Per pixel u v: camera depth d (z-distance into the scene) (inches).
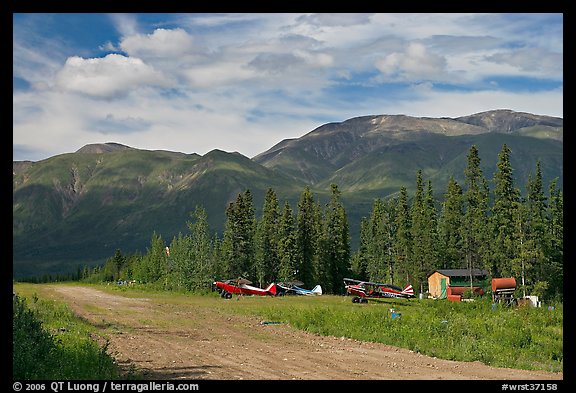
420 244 3137.3
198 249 3112.7
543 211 2402.8
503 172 2578.7
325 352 852.6
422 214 3287.4
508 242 2343.8
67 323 1098.1
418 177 3437.5
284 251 3243.1
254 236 3516.2
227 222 3316.9
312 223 3358.8
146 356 784.3
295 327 1202.0
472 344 888.9
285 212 3289.9
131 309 1722.4
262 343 951.0
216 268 3415.4
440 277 2783.0
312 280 3304.6
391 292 2261.3
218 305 1935.3
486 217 2898.6
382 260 3612.2
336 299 2390.5
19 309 693.3
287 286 2822.3
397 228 3585.1
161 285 3494.1
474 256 2979.8
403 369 710.5
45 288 3651.6
